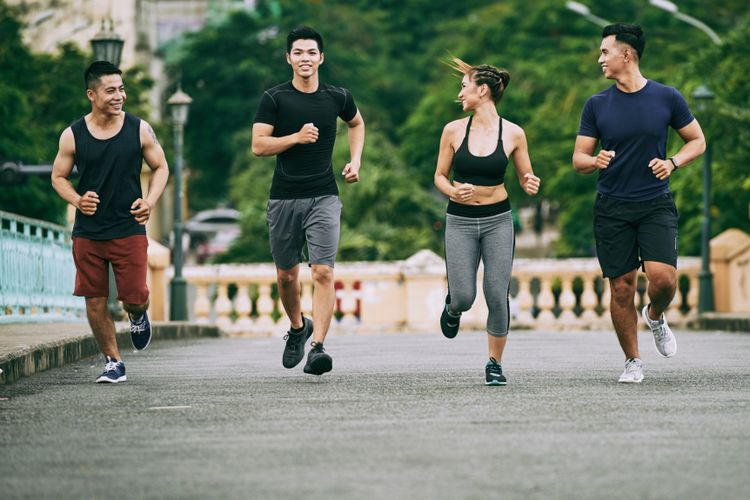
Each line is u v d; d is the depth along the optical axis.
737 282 41.88
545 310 43.41
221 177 97.62
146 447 10.66
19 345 17.89
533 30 87.94
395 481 9.12
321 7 105.44
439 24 107.75
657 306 15.22
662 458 9.92
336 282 42.50
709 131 42.19
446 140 15.23
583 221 65.38
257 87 97.44
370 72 99.50
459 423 11.74
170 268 40.69
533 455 10.06
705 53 48.22
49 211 42.44
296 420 12.07
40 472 9.65
